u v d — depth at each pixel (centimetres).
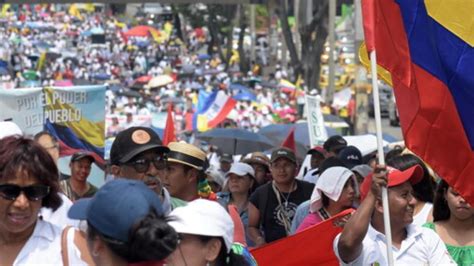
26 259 985
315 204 1522
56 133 2075
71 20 17138
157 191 1239
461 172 1259
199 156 1408
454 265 1253
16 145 975
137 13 17800
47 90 2059
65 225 1120
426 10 1246
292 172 1925
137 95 8694
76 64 12175
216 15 13250
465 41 1251
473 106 1254
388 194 1216
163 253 800
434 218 1356
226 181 2286
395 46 1244
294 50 8050
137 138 1230
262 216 1933
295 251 1401
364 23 1209
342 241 1174
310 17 8381
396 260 1230
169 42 15475
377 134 1157
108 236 800
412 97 1253
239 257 1030
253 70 12050
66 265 971
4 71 7281
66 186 1759
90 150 2106
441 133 1257
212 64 13275
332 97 7656
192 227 997
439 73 1252
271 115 6894
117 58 13425
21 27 15875
